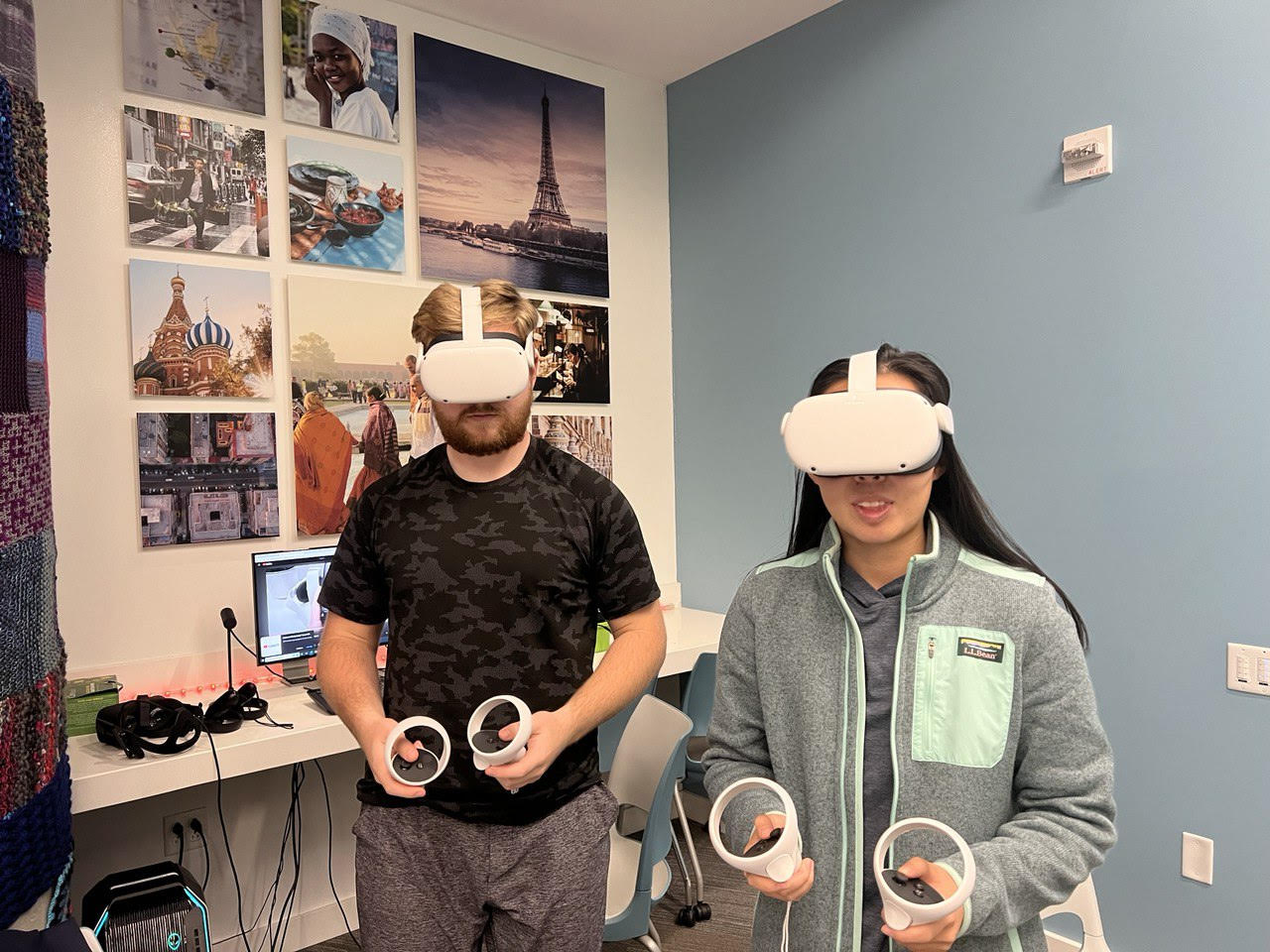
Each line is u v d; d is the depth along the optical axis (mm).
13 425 1486
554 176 3256
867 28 2865
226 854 2512
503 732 1137
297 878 2637
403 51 2898
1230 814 2104
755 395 3301
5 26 1499
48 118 2252
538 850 1349
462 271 3021
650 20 3045
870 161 2871
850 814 943
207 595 2508
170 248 2438
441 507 1396
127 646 2373
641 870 1917
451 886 1352
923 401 876
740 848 914
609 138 3436
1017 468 2516
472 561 1360
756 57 3232
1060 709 887
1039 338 2451
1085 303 2344
